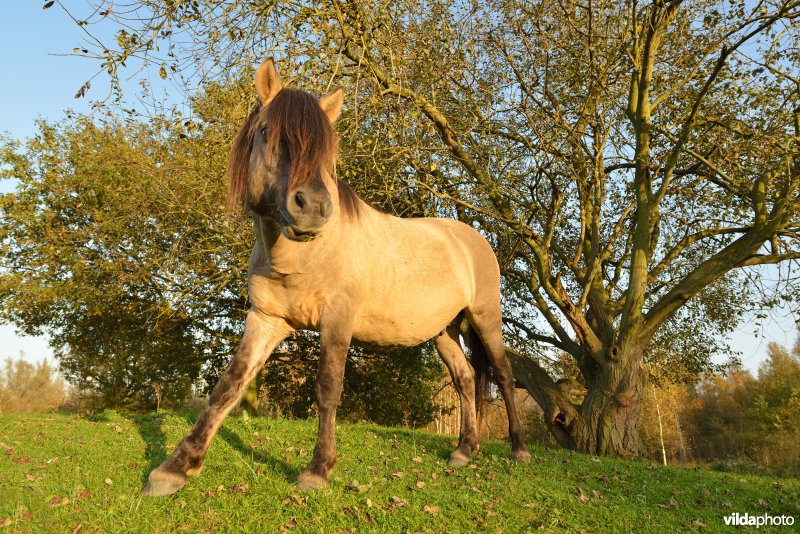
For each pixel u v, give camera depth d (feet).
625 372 35.78
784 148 30.12
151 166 33.53
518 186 34.50
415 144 29.45
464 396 17.33
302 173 9.06
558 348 49.19
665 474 19.27
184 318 47.01
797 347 109.50
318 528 9.23
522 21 31.68
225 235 33.35
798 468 30.86
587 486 15.19
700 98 31.48
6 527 8.53
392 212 31.07
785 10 29.40
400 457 16.26
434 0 29.81
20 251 45.96
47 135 48.21
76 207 45.27
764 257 34.63
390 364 57.67
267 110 9.98
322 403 11.37
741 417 118.21
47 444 15.07
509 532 10.44
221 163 28.96
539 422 66.54
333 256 11.43
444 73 29.25
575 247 44.73
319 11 22.20
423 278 14.19
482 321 17.29
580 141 33.78
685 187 41.06
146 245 40.81
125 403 60.39
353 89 26.66
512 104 31.53
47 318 51.65
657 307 35.65
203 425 10.90
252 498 10.22
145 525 8.95
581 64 34.22
